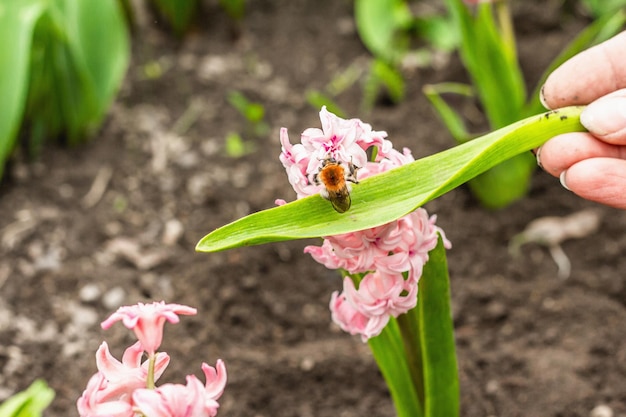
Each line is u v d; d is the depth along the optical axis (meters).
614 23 0.76
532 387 0.63
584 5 1.07
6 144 0.77
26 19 0.77
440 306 0.47
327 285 0.73
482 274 0.74
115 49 0.87
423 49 1.03
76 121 0.87
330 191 0.41
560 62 0.71
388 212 0.42
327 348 0.66
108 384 0.39
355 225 0.41
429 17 1.04
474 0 0.72
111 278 0.73
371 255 0.42
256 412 0.62
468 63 0.76
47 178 0.84
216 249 0.41
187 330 0.68
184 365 0.65
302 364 0.64
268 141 0.90
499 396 0.62
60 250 0.76
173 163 0.87
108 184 0.84
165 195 0.83
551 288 0.72
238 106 0.92
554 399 0.62
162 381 0.64
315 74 1.00
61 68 0.84
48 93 0.85
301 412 0.62
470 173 0.42
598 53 0.48
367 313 0.43
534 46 1.00
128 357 0.39
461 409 0.62
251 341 0.68
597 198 0.45
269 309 0.71
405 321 0.49
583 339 0.66
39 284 0.73
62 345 0.67
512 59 0.81
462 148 0.42
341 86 0.98
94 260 0.75
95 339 0.68
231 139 0.88
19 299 0.71
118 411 0.38
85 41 0.86
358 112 0.94
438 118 0.91
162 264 0.75
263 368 0.64
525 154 0.79
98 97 0.87
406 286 0.43
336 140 0.41
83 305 0.71
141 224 0.80
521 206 0.81
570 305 0.70
